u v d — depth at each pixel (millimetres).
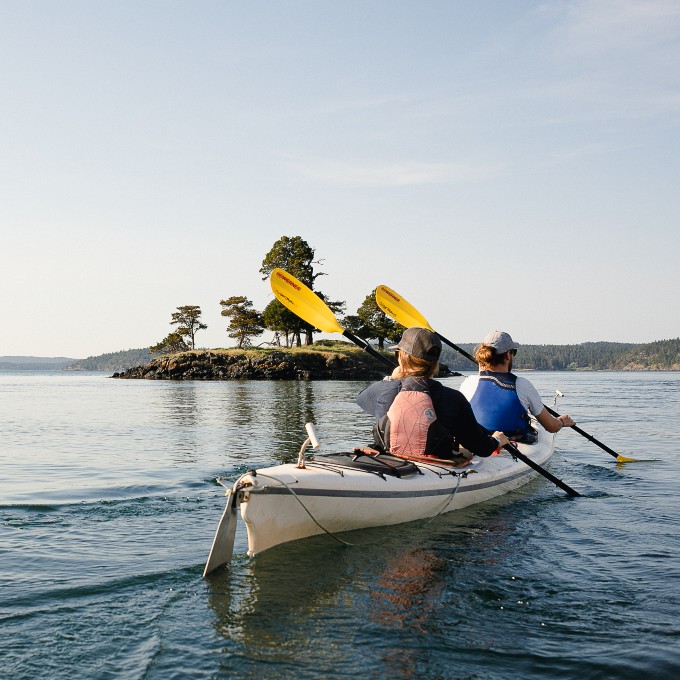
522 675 2773
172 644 3047
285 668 2830
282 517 4184
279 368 72625
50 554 4363
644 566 4168
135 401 26281
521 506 5918
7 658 2902
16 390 42125
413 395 5332
